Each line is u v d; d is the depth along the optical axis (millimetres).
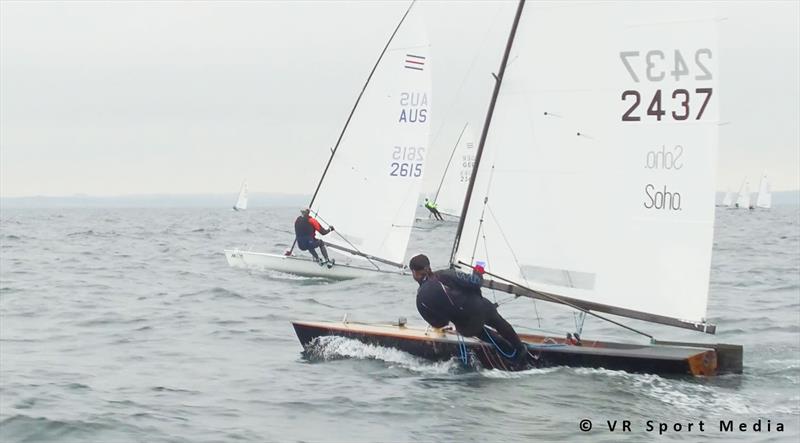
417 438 12555
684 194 15922
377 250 32812
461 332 16188
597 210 16578
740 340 20953
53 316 24578
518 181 17078
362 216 33062
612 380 15688
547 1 16719
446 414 13703
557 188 16828
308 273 34250
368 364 17219
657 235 16172
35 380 16219
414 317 24422
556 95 16766
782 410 13898
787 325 23250
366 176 33031
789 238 69188
